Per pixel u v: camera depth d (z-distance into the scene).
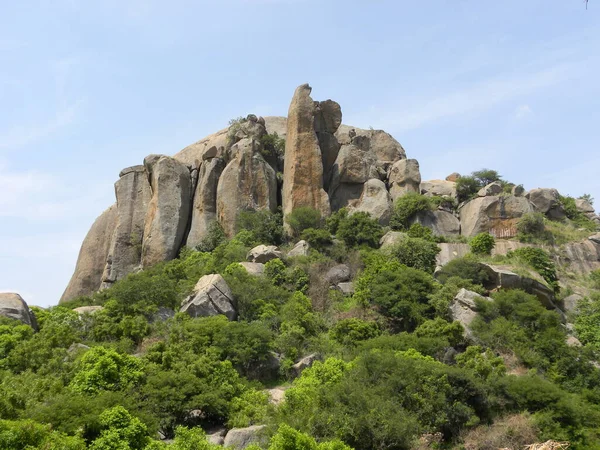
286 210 61.50
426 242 53.50
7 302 38.91
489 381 32.59
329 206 61.53
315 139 63.62
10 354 32.53
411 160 68.12
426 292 44.91
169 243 61.69
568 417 30.67
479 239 56.22
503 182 71.38
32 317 39.94
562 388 36.41
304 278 49.16
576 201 72.12
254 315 42.97
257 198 62.41
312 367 34.03
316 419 27.38
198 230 62.41
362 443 27.05
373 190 64.44
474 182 68.62
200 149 74.62
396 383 30.38
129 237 65.62
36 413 24.30
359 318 43.44
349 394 28.84
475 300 42.19
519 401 31.72
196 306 41.53
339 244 56.12
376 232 58.41
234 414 29.94
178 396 29.16
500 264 50.41
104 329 38.62
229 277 46.22
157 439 27.19
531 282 46.84
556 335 39.56
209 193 63.91
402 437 27.05
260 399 31.22
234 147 65.00
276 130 78.56
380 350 35.59
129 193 67.44
